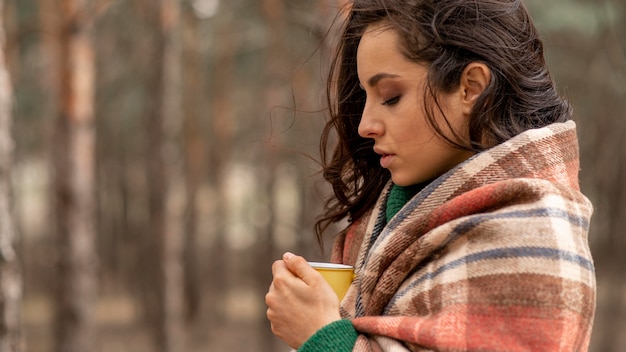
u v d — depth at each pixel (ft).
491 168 4.57
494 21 4.71
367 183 5.64
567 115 5.03
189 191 55.01
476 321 4.23
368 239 5.36
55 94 26.68
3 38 10.04
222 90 55.36
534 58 4.89
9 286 9.64
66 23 25.14
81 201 25.59
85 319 25.53
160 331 33.63
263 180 53.72
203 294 63.67
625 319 51.08
